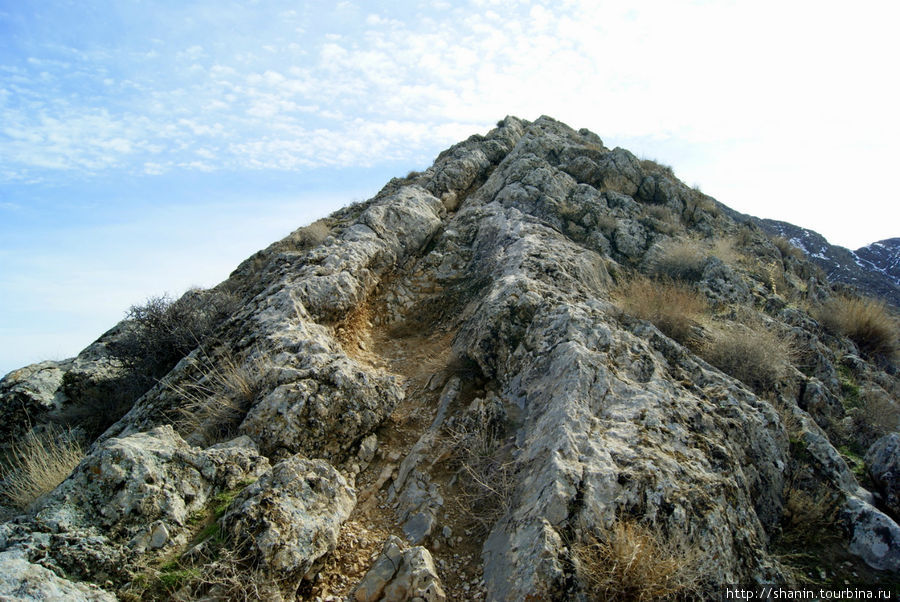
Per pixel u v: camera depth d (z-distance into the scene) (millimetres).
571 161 16266
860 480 6695
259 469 5789
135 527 4617
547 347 7223
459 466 6160
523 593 4191
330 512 5117
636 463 5219
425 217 12961
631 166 15914
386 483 6246
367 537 5344
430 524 5375
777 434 6598
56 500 4629
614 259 12281
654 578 4238
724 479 5352
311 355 7234
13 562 3760
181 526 4805
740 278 11664
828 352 9789
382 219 12203
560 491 4875
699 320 9430
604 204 14023
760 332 9008
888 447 6496
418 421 7363
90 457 4949
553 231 11906
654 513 4781
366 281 10406
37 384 10859
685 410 6238
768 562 5074
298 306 8625
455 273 11633
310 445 6352
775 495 6059
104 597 3949
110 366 11227
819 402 8047
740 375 8117
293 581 4457
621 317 8359
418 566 4660
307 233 16297
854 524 5652
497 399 7031
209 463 5449
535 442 5832
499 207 13516
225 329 8898
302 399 6449
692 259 11969
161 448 5297
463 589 4719
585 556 4406
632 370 6809
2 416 10250
